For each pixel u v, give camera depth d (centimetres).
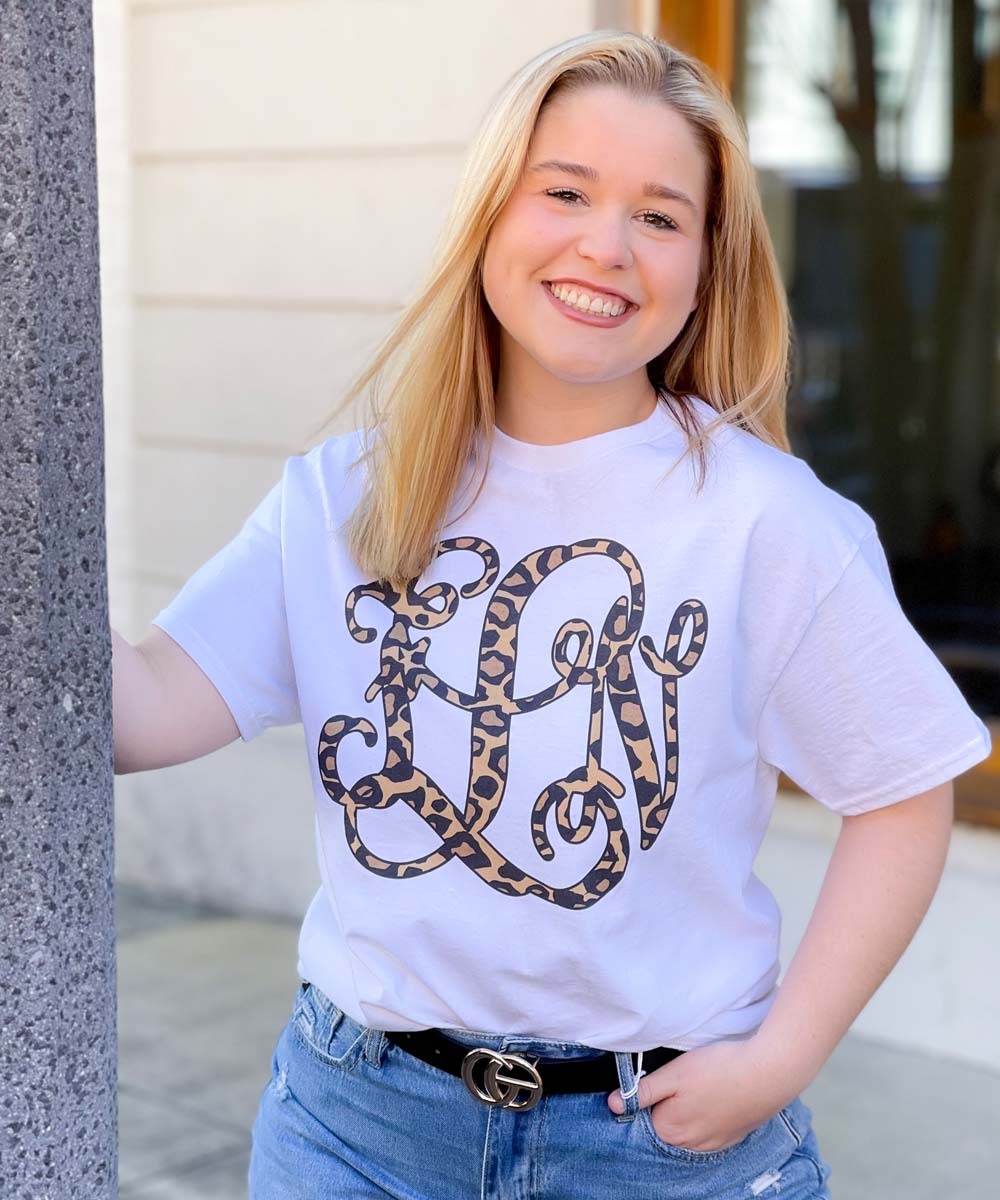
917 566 518
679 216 150
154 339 480
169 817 499
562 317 149
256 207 457
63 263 124
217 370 469
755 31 445
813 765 155
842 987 153
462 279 154
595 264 146
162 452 483
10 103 119
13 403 122
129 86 475
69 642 127
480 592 153
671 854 148
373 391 163
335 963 157
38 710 125
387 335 161
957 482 538
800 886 390
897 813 155
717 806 150
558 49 152
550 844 148
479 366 156
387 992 152
